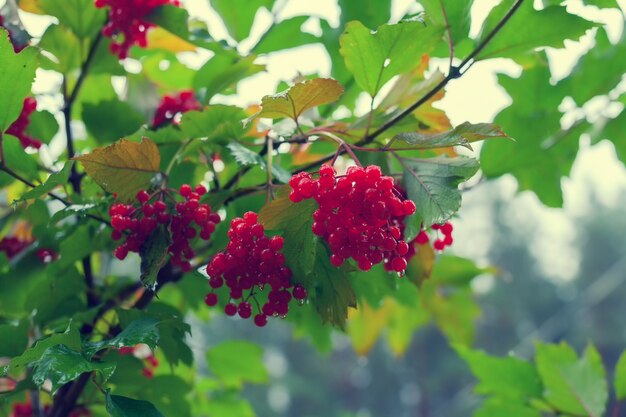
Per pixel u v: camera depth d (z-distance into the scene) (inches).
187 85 47.9
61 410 38.3
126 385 39.1
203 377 50.0
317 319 45.8
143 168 36.2
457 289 50.7
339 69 44.6
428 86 38.8
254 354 49.4
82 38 42.3
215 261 34.5
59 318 40.1
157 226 35.8
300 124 38.9
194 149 38.2
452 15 38.3
